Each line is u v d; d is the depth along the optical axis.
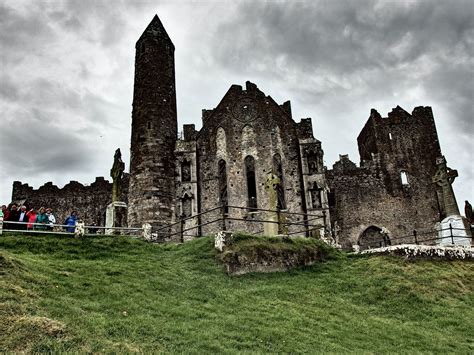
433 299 20.92
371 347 15.99
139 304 16.94
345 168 50.69
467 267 24.39
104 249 23.61
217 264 22.73
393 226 44.75
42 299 15.68
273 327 16.58
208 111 41.56
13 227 26.11
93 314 15.35
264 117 39.06
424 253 24.73
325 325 17.56
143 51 40.47
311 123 38.75
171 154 37.69
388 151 47.78
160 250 24.95
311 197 35.53
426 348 16.33
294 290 21.14
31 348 12.81
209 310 17.58
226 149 38.44
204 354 13.71
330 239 28.75
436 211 45.59
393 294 21.25
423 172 47.19
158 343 14.04
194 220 35.66
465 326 18.62
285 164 37.50
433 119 49.44
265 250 23.62
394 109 49.97
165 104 38.81
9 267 17.28
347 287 22.11
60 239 23.72
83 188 51.88
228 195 37.06
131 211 35.91
